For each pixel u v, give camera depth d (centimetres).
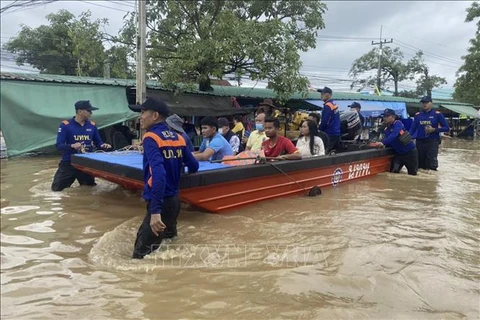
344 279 320
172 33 1345
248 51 1182
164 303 282
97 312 269
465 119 3238
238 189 532
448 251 392
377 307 278
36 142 1034
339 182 741
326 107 866
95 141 683
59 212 511
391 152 905
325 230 450
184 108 1226
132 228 445
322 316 265
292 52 1246
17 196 598
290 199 609
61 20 2420
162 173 354
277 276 324
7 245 393
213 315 266
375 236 432
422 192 697
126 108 1158
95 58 1326
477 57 2667
